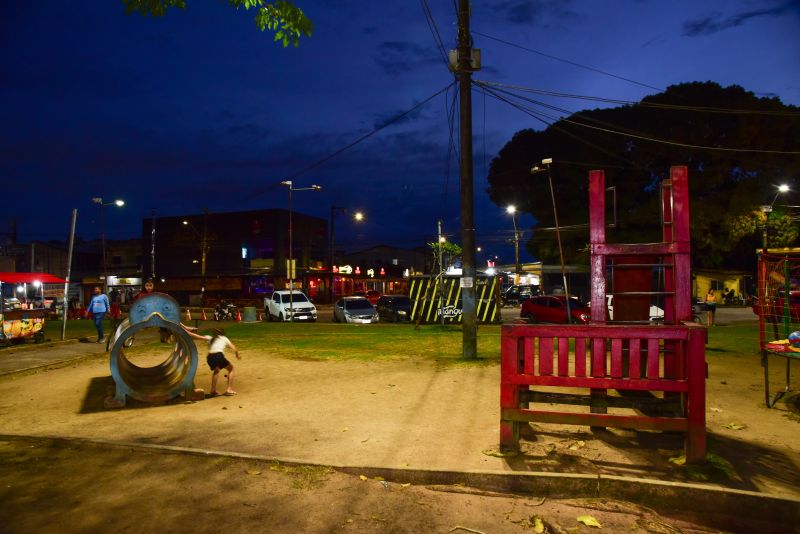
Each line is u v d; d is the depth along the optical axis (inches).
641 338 200.8
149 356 545.3
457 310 1042.7
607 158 1690.5
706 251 1803.6
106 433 249.6
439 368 428.1
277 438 238.7
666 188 259.9
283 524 160.2
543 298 973.2
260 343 643.5
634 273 261.9
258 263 2593.5
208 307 1919.3
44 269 2785.4
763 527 164.4
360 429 251.8
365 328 932.0
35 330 658.2
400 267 3149.6
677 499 173.6
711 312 951.0
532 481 183.8
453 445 224.7
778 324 326.0
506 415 212.1
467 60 484.1
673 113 1635.1
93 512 166.9
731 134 1608.0
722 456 210.5
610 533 157.9
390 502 176.1
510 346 212.2
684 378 213.2
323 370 428.5
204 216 2650.1
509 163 1932.8
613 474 190.2
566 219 1823.3
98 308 689.6
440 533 157.0
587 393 328.5
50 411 298.8
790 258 314.7
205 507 170.7
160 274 2765.7
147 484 188.7
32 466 207.0
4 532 153.6
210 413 288.2
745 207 1611.7
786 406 295.1
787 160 1587.1
